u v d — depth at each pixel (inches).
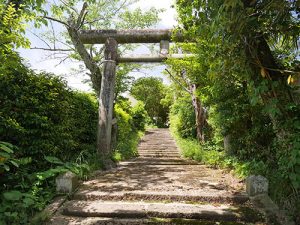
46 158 171.6
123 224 128.0
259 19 107.3
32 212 135.7
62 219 132.6
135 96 952.3
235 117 237.1
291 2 96.9
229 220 130.0
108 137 263.3
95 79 294.7
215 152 286.5
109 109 265.4
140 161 312.0
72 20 263.7
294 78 106.2
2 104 164.9
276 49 149.1
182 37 263.9
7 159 143.0
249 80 122.5
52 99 186.1
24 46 165.5
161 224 127.0
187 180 194.9
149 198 154.9
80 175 186.4
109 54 271.0
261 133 218.4
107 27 368.5
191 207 140.4
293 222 123.3
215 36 110.6
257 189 151.3
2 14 149.6
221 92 241.3
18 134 167.0
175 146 480.7
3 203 129.6
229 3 90.7
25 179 158.2
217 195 152.3
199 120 418.3
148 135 661.3
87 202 150.1
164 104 908.0
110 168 247.1
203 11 118.6
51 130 182.1
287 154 117.0
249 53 115.5
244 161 218.7
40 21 196.9
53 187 162.4
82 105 274.4
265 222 127.0
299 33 113.0
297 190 129.0
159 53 275.7
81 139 278.7
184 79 420.5
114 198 154.6
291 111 115.6
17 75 173.2
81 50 273.6
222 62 127.6
